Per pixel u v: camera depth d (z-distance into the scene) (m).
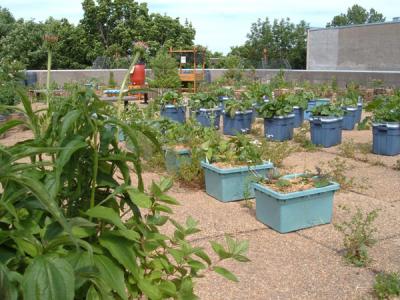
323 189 4.44
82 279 1.27
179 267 1.92
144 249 1.71
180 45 33.38
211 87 19.78
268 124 9.22
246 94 11.70
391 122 7.61
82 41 33.66
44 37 2.18
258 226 4.55
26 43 32.72
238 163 5.47
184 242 1.93
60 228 1.32
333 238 4.22
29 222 1.40
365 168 6.89
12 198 1.25
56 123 1.54
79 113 1.43
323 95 16.45
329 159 7.47
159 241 1.75
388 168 6.86
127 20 34.59
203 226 4.54
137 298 1.74
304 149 8.30
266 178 4.87
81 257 1.33
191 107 10.79
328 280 3.46
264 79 22.33
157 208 1.84
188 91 20.55
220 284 3.40
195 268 1.85
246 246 1.89
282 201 4.28
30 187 1.15
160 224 1.85
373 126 7.83
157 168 6.38
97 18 34.25
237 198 5.33
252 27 48.47
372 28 29.05
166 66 17.98
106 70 21.25
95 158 1.52
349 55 30.83
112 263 1.39
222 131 10.53
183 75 20.70
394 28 27.72
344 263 3.73
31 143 1.54
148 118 8.01
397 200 5.33
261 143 7.04
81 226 1.37
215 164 5.50
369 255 3.86
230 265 3.70
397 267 3.64
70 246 1.47
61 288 1.12
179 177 6.02
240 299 3.20
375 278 3.44
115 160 1.63
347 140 9.09
